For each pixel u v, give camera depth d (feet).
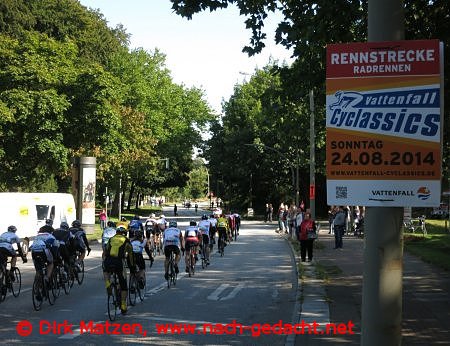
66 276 43.32
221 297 41.57
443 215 171.94
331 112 13.42
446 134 44.78
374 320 12.69
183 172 240.94
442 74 12.92
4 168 119.03
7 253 40.73
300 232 62.39
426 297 36.58
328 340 25.90
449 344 24.09
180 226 148.77
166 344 26.68
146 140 168.66
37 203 89.15
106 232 52.60
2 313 35.14
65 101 109.70
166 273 46.88
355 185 13.24
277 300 40.09
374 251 12.93
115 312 33.40
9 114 102.06
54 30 147.02
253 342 26.96
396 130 13.07
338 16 39.32
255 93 210.79
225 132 217.15
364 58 13.25
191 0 38.34
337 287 42.91
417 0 39.83
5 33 130.41
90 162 118.83
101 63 164.55
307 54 42.93
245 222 191.31
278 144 192.95
